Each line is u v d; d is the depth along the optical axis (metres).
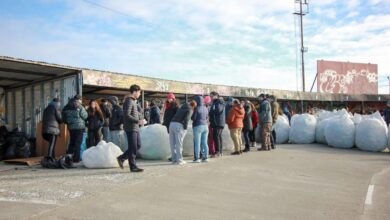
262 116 14.17
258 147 15.30
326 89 40.81
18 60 10.96
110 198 6.54
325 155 13.32
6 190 7.04
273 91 25.55
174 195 6.96
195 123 10.77
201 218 5.72
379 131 14.74
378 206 6.84
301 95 28.42
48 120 10.12
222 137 13.63
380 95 33.88
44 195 6.65
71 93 12.88
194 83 18.94
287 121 18.55
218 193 7.29
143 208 6.07
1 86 15.95
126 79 14.99
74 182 7.81
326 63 41.03
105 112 11.97
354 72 42.78
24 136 13.05
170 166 9.99
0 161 11.57
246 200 6.88
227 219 5.74
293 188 8.01
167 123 11.80
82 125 10.70
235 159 11.48
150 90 16.30
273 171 9.74
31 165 10.48
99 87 15.57
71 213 5.64
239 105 12.68
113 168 9.70
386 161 12.24
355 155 13.62
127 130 9.04
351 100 32.50
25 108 15.09
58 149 11.88
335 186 8.38
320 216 6.10
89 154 9.77
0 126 14.02
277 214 6.12
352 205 6.85
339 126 15.66
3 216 5.36
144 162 10.87
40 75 13.61
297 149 14.99
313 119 17.77
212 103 12.11
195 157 10.89
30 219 5.29
